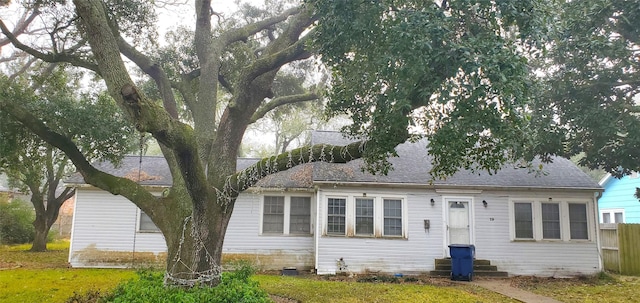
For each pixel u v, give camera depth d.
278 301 9.58
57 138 8.45
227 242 15.42
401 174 15.27
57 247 22.59
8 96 9.12
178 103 17.53
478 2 5.83
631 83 10.30
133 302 6.33
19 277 12.53
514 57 5.50
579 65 10.60
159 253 15.31
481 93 5.50
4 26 8.72
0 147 8.93
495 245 14.87
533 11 5.76
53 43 9.12
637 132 10.10
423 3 6.41
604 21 9.88
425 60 5.69
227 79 12.40
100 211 15.46
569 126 11.35
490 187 14.93
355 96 7.82
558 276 14.65
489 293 11.25
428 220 14.94
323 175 14.96
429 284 12.74
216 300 6.55
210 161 8.79
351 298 10.14
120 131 11.01
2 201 24.80
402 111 6.21
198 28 10.12
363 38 6.62
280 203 15.87
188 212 8.30
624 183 20.92
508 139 5.98
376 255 14.70
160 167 17.00
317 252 14.62
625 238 15.94
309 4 7.49
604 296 10.98
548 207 15.25
